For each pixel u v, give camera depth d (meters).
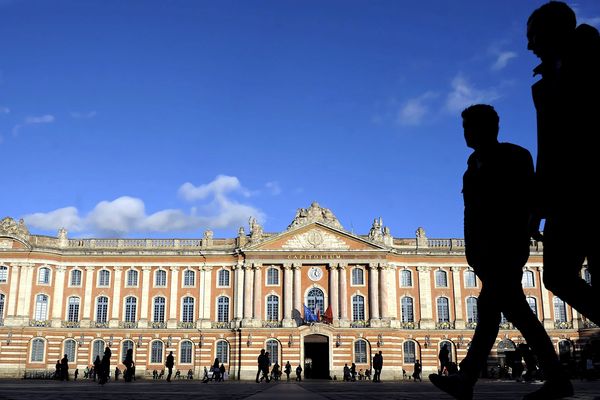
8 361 74.25
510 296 5.82
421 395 16.72
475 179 6.14
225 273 79.81
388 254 78.31
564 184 4.91
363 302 76.88
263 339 75.50
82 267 79.88
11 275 76.75
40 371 75.50
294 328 75.19
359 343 75.44
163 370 76.94
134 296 79.44
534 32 5.08
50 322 77.25
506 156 6.00
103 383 40.06
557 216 5.02
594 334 74.81
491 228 5.91
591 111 4.71
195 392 21.09
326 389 28.73
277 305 77.31
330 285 77.00
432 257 80.06
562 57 4.93
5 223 77.88
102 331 77.94
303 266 78.25
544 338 5.78
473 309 78.88
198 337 77.62
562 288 5.20
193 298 79.31
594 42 4.77
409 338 77.75
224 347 77.56
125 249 80.12
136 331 78.00
